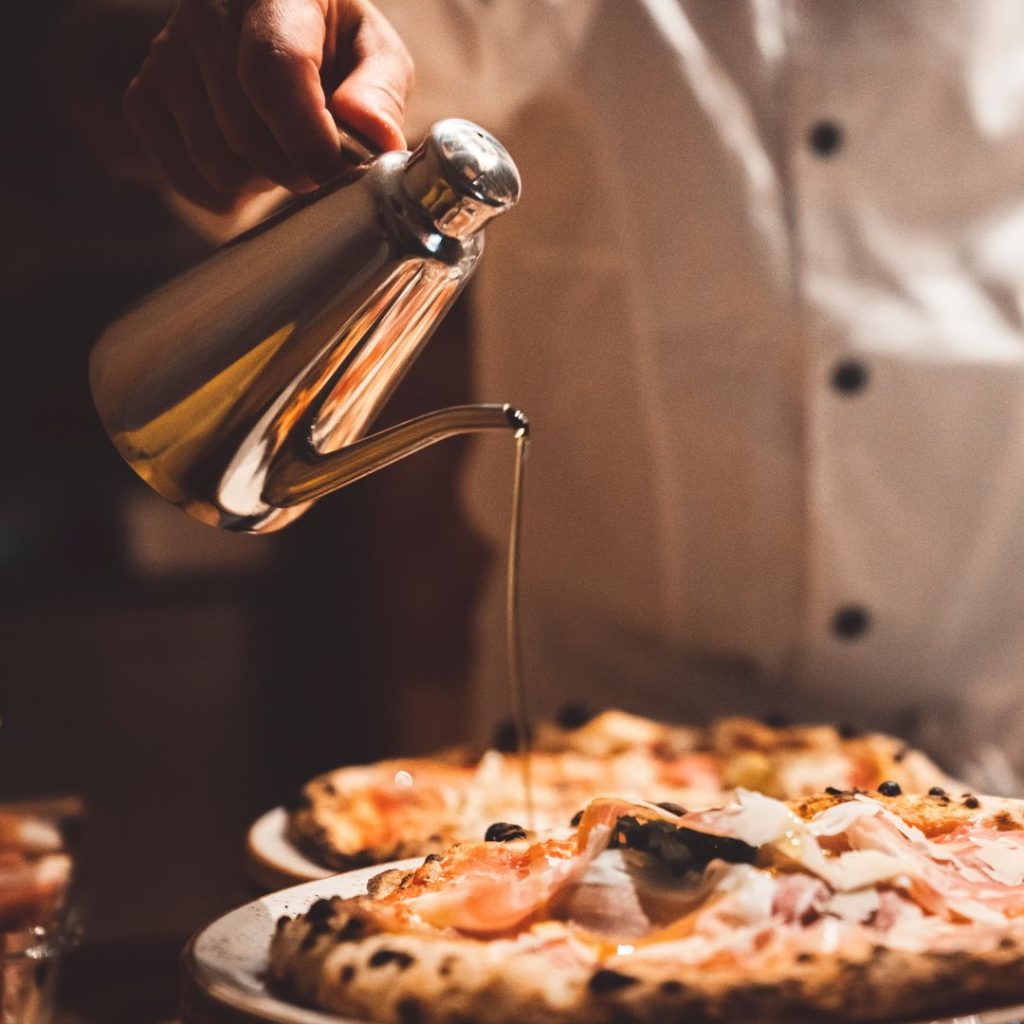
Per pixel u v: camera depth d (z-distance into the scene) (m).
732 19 1.55
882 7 1.53
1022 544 1.58
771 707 1.63
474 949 0.59
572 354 1.65
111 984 1.01
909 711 1.62
